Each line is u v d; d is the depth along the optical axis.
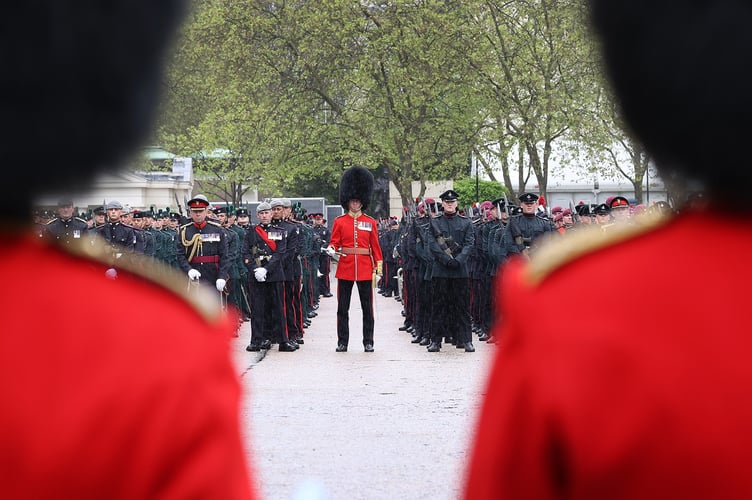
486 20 158.38
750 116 6.34
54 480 5.84
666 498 5.92
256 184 170.12
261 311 68.75
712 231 6.36
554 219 87.62
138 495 5.90
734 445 5.84
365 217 69.31
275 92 163.25
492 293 75.06
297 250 69.94
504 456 6.34
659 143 6.78
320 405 44.12
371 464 32.59
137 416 5.91
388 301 131.75
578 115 145.62
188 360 6.09
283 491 29.30
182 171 144.38
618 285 6.21
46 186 6.59
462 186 199.75
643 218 6.82
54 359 5.96
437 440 36.31
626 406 5.94
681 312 6.06
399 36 156.12
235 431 6.24
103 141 6.73
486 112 162.62
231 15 160.00
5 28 6.45
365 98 167.25
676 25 6.59
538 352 6.21
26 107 6.48
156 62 7.05
